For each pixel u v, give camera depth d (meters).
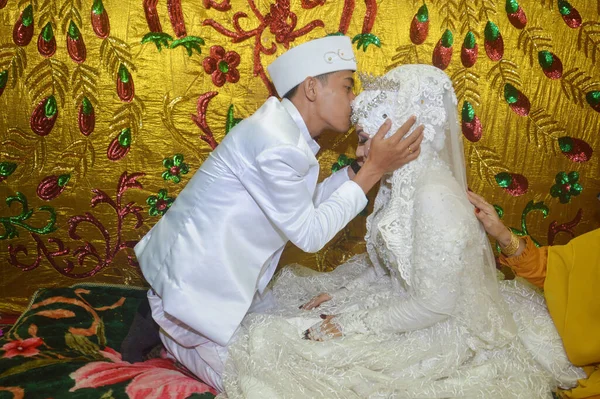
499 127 2.95
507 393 1.85
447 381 1.87
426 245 1.77
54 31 2.78
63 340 2.36
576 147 2.99
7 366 2.10
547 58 2.91
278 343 1.94
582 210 3.04
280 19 2.83
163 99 2.86
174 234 2.04
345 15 2.84
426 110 1.89
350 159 2.94
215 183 1.99
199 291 1.96
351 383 1.87
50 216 2.89
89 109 2.83
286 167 1.85
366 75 1.97
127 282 2.98
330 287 2.46
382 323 1.92
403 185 1.90
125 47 2.81
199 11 2.81
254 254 2.01
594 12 2.91
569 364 1.95
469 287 1.83
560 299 1.94
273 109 1.99
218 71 2.85
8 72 2.77
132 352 2.31
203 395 2.00
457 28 2.88
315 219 1.90
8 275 2.93
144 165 2.90
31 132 2.82
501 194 3.00
